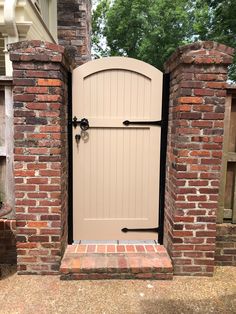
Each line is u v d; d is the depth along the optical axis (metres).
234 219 2.76
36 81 2.32
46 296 2.27
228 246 2.77
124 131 2.79
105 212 2.90
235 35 11.02
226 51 2.29
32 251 2.53
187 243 2.54
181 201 2.47
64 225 2.69
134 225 2.92
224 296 2.31
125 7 19.78
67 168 2.79
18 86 2.32
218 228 2.74
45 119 2.37
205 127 2.38
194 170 2.43
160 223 2.92
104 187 2.86
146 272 2.52
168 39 19.69
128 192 2.88
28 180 2.44
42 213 2.48
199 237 2.53
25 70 2.30
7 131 2.59
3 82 2.49
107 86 2.72
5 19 3.19
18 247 2.52
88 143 2.79
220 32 11.42
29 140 2.38
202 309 2.15
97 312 2.10
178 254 2.55
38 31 4.10
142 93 2.74
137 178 2.86
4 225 2.68
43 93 2.34
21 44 2.26
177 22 19.83
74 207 2.87
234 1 10.60
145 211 2.91
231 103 2.64
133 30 20.17
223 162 2.68
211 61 2.29
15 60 2.28
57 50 2.28
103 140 2.79
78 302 2.21
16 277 2.53
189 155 2.41
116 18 20.31
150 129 2.79
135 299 2.26
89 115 2.75
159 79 2.73
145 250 2.79
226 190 2.77
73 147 2.79
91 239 2.92
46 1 4.80
